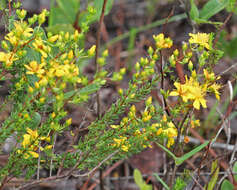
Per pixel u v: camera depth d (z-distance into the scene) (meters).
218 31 0.41
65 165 0.39
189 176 0.42
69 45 0.37
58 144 0.45
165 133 0.37
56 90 0.33
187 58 0.37
